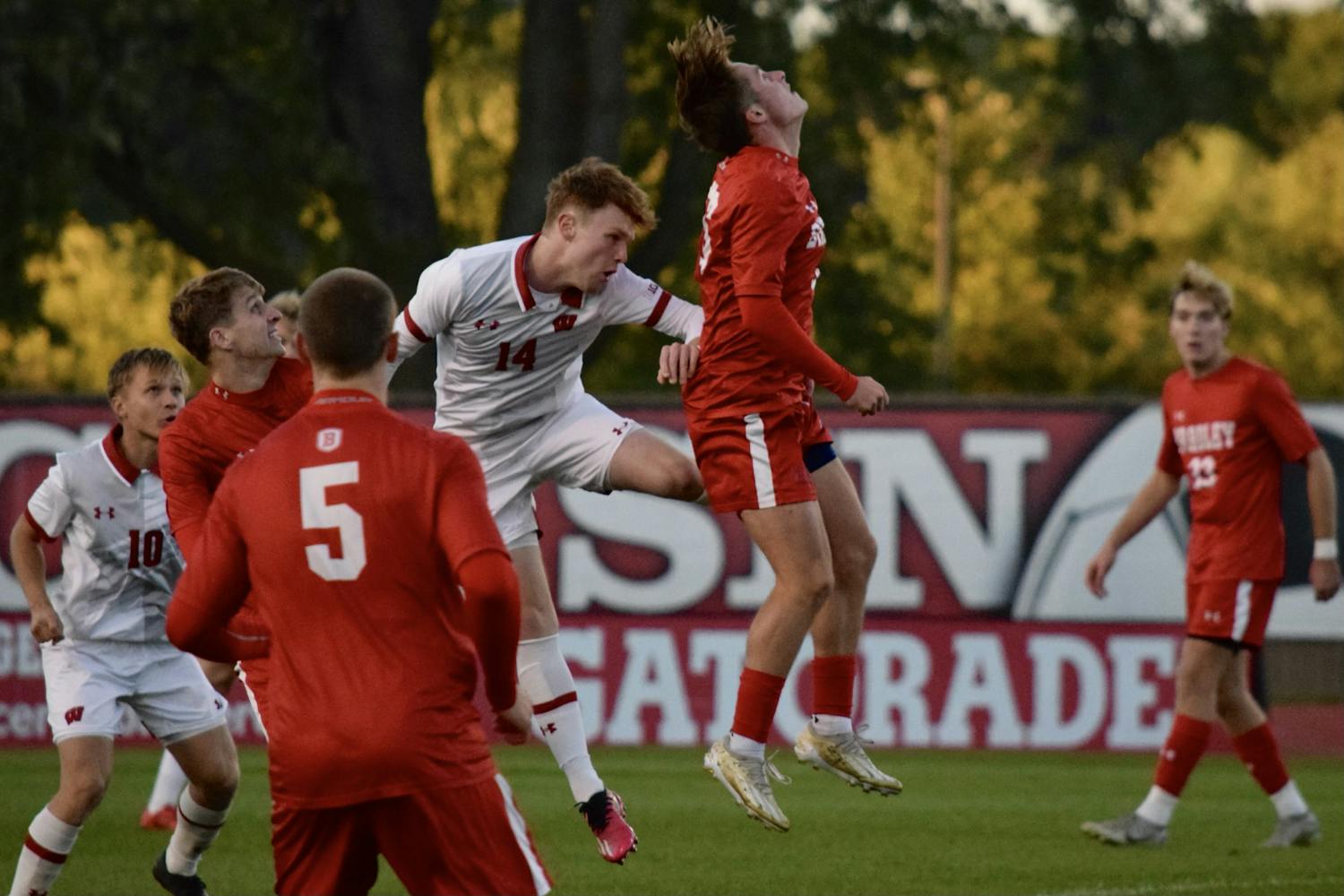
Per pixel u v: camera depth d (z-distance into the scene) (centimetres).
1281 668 5047
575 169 2105
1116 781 3906
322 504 1452
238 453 2081
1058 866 2702
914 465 4412
